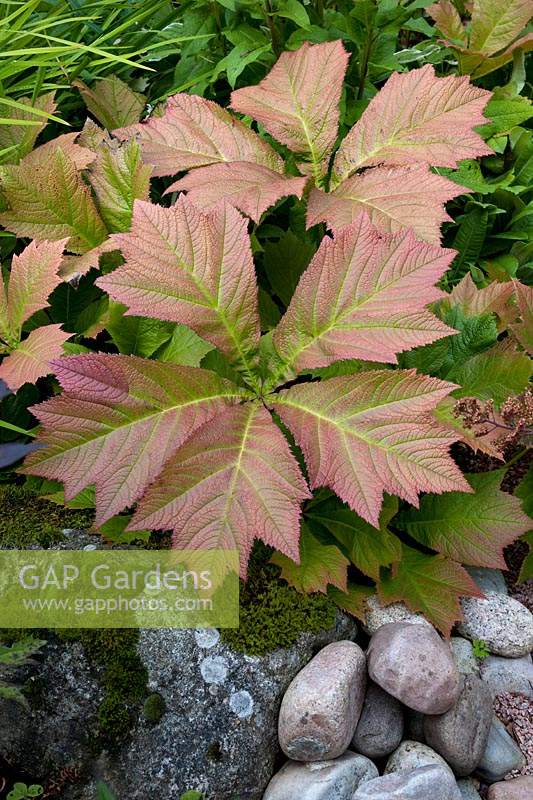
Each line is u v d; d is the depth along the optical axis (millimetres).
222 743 1023
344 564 1094
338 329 1030
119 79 1384
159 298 1022
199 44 1356
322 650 1073
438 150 1101
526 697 1127
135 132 1177
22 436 1195
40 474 986
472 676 1075
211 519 976
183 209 1033
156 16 1450
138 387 1003
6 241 1271
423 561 1146
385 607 1130
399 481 990
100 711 1023
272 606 1080
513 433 1074
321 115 1151
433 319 1001
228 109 1399
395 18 1312
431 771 994
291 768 1039
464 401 1089
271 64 1379
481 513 1144
